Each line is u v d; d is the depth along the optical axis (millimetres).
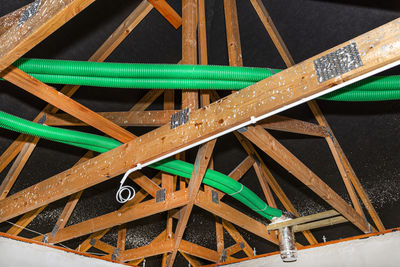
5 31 2193
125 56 3754
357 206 4129
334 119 3961
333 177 4367
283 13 3494
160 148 2559
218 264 5043
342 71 1896
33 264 4055
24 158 3818
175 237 4020
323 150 4195
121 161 2760
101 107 3916
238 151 4508
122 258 4844
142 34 3650
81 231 4055
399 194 4152
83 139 2854
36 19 1946
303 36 3580
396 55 1745
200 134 2383
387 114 3738
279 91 2127
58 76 2539
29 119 3736
